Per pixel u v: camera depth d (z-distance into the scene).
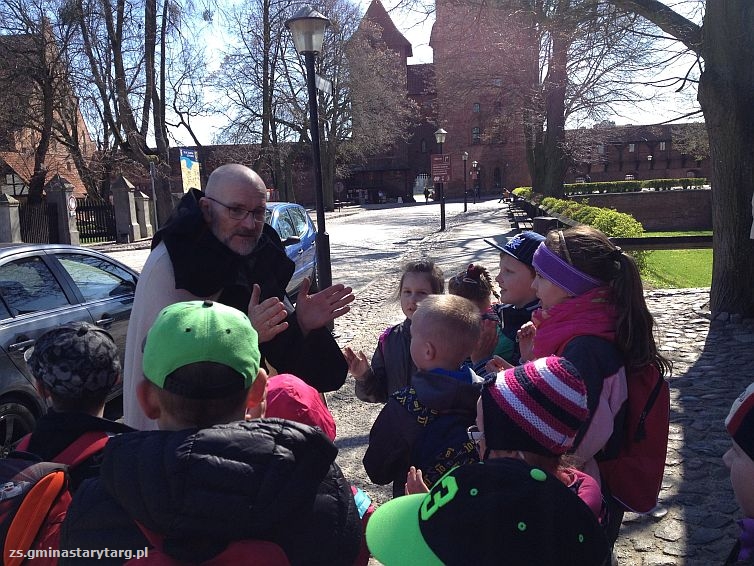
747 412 1.55
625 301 1.97
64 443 1.86
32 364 1.93
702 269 15.94
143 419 2.41
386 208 54.69
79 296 5.05
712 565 2.94
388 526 1.34
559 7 9.74
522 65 25.69
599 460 2.02
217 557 1.23
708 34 8.07
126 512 1.29
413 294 2.96
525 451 1.54
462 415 2.06
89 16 21.47
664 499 3.57
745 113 7.71
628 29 9.52
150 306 2.40
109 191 36.34
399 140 75.38
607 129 30.91
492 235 21.67
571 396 1.53
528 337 2.52
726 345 6.85
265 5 29.98
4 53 28.45
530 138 31.59
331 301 2.51
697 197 35.38
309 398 1.99
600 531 1.27
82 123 37.31
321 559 1.36
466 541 1.19
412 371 2.86
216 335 1.45
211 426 1.40
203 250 2.42
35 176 31.55
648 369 2.02
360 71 42.56
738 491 1.58
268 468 1.26
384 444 2.12
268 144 33.78
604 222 13.81
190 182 15.34
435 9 12.32
